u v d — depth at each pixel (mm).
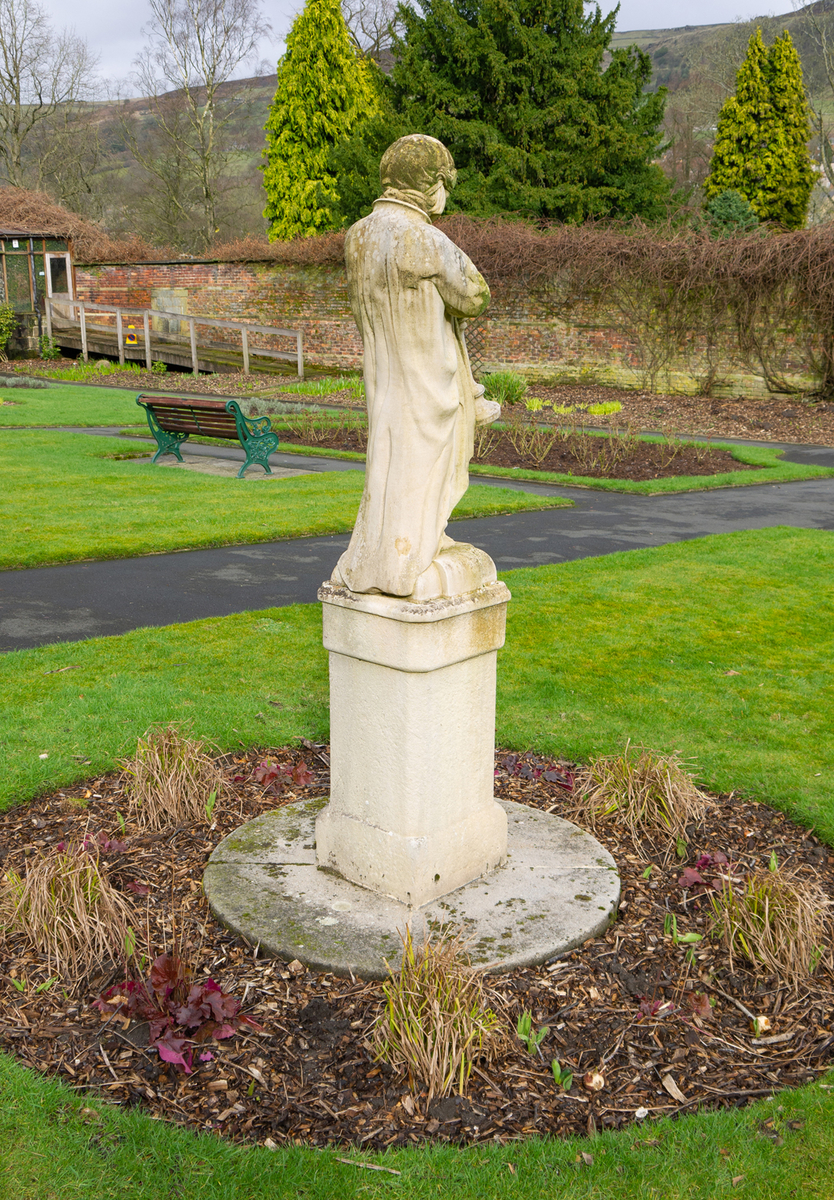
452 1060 2477
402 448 2918
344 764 3322
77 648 5875
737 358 21969
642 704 5219
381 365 2930
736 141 32062
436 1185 2156
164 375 26625
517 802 4090
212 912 3219
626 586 7715
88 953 2953
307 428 16562
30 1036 2631
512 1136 2322
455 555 3100
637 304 23031
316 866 3463
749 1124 2354
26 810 3928
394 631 2973
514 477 13195
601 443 16078
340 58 37219
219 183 45094
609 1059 2600
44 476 11875
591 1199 2127
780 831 3922
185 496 10914
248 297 29625
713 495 12336
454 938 2930
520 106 26828
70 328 31219
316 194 37625
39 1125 2293
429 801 3156
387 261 2777
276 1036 2643
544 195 26109
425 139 2840
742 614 7004
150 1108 2383
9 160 44438
